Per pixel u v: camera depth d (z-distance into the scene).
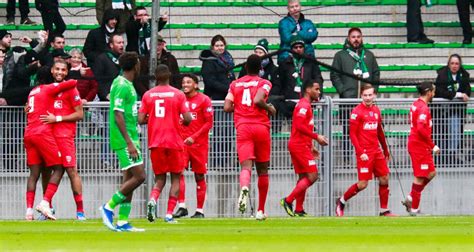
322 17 65.25
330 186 51.84
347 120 51.84
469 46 63.72
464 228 37.72
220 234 33.34
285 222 42.97
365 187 50.62
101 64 52.22
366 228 37.84
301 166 49.09
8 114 50.34
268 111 42.72
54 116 45.94
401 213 52.62
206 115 47.56
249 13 65.00
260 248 27.34
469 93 54.75
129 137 35.16
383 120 52.19
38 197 50.88
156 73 40.72
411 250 26.91
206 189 51.34
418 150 50.34
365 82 51.56
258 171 43.72
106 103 50.69
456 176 52.59
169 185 51.00
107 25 54.69
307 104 48.44
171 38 63.75
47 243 29.48
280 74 53.25
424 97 50.19
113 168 50.94
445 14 65.94
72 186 46.81
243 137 42.56
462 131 52.56
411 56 63.47
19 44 62.78
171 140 40.53
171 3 64.75
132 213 50.88
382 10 65.56
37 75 47.00
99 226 39.84
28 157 46.47
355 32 55.44
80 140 50.69
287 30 55.81
